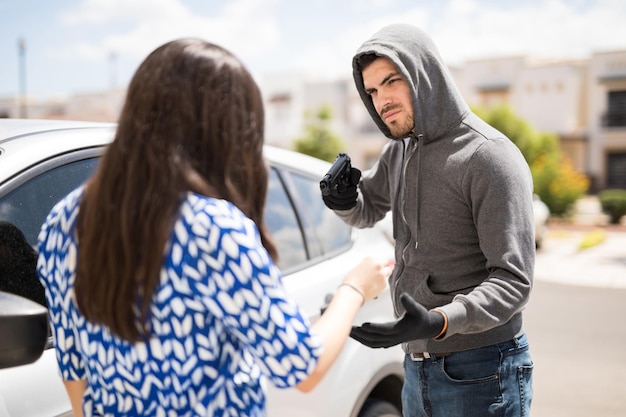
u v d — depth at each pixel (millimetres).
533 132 20594
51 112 32812
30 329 1261
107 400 1246
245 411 1217
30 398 1529
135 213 1152
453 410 1920
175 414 1176
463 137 1870
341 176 2098
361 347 2459
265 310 1149
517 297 1712
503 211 1764
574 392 4637
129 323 1152
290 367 1167
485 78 28453
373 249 2791
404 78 1830
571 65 27219
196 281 1145
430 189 1898
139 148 1172
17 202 1716
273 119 32094
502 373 1892
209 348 1174
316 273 2400
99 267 1168
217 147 1198
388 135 2094
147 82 1196
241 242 1145
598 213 21609
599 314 7133
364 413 2510
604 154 27266
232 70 1218
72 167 1884
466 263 1896
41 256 1307
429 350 1934
